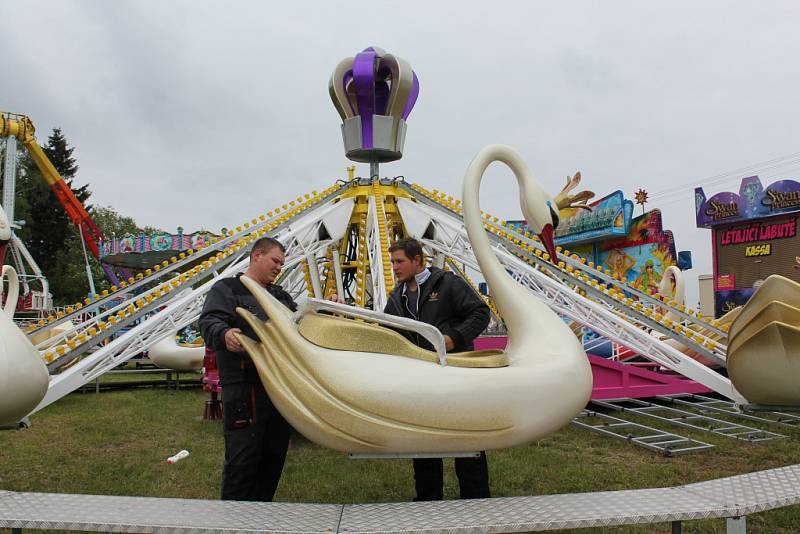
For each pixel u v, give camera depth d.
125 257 24.05
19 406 4.11
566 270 10.27
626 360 12.75
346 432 2.66
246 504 2.72
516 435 2.82
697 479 5.24
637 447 6.49
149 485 5.13
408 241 3.95
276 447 3.65
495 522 2.47
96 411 9.38
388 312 4.08
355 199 12.11
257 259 3.61
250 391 3.42
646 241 25.02
